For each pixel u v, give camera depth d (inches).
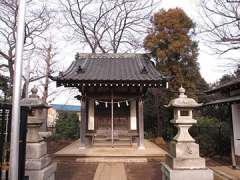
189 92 855.1
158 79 514.9
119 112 580.7
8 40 617.6
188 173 232.7
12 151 141.9
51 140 722.2
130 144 556.4
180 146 242.1
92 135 560.4
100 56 684.1
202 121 598.5
